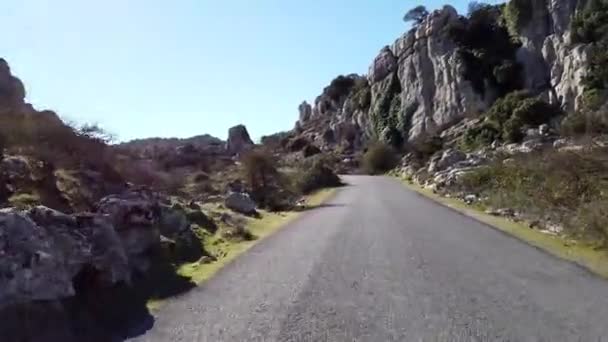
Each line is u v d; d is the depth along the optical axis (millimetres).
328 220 22641
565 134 42500
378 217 23141
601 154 18547
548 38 80125
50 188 13758
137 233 11508
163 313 8656
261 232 18953
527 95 68562
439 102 96375
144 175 22203
